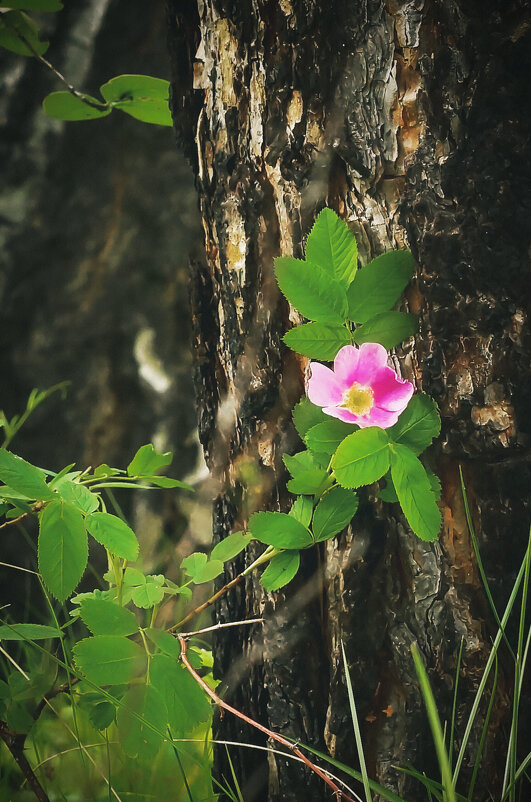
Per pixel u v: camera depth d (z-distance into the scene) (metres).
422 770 1.51
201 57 1.54
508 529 1.50
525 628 1.50
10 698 1.53
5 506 1.49
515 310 1.48
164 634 1.46
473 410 1.48
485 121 1.47
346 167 1.49
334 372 1.45
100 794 1.60
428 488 1.43
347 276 1.46
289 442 1.53
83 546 1.43
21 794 1.60
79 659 1.44
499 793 1.50
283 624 1.54
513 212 1.47
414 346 1.49
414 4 1.47
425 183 1.48
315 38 1.49
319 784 1.53
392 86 1.48
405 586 1.51
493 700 1.50
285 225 1.51
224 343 1.55
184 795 1.58
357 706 1.52
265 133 1.51
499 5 1.46
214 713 1.58
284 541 1.48
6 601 2.24
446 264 1.48
